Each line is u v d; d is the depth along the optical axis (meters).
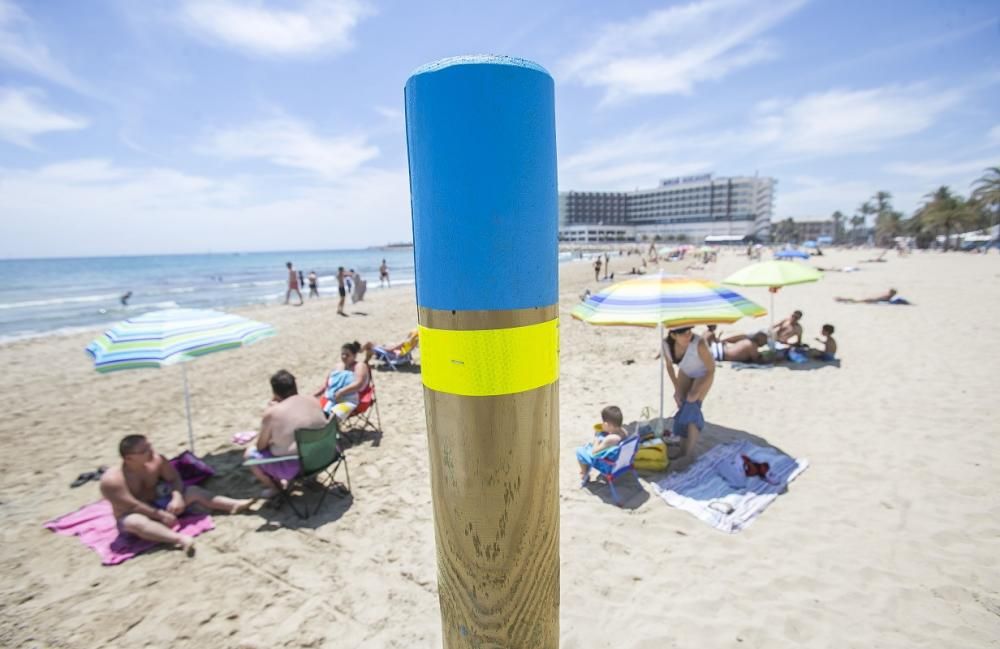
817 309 13.52
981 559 3.10
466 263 1.11
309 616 2.90
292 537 3.71
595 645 2.61
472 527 1.24
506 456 1.19
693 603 2.88
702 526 3.62
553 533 1.33
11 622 2.90
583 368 8.26
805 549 3.29
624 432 4.27
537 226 1.14
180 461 4.55
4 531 3.87
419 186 1.14
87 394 7.93
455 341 1.15
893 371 7.07
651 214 143.75
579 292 20.97
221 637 2.77
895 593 2.87
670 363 4.88
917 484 3.99
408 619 2.86
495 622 1.29
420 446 5.34
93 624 2.88
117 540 3.69
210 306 21.17
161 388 8.22
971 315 11.12
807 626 2.67
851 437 4.95
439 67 1.06
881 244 85.56
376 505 4.14
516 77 1.07
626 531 3.60
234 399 7.48
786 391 6.52
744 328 11.63
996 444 4.59
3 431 6.26
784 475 4.25
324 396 5.77
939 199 60.84
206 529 3.80
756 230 123.81
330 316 16.47
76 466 5.18
